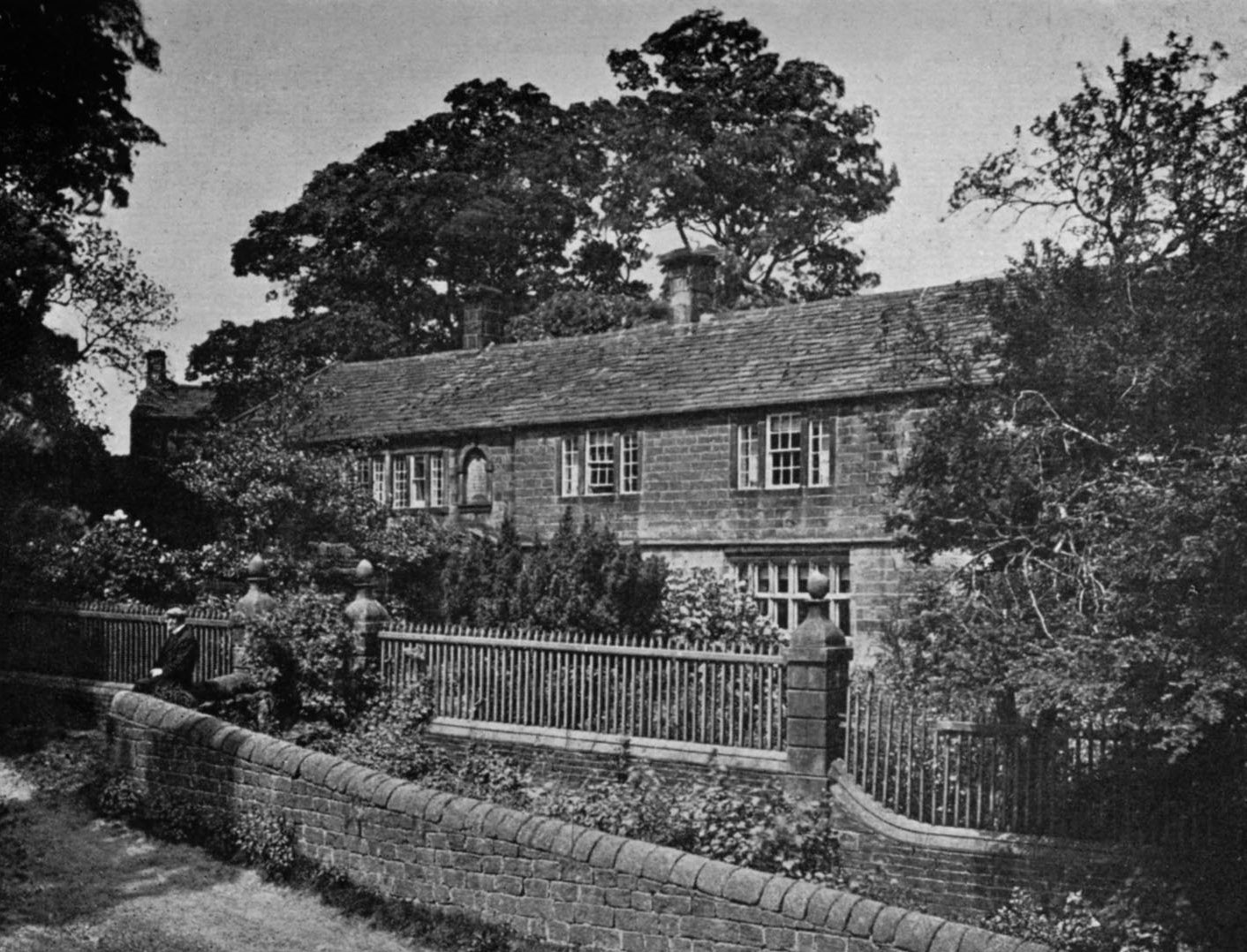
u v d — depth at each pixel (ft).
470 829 35.47
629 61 136.05
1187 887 32.37
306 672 49.47
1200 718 29.60
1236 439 31.04
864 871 37.76
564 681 45.68
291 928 33.88
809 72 131.85
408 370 107.86
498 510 91.35
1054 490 35.70
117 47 81.05
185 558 70.90
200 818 41.16
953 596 37.09
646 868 32.96
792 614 76.48
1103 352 35.27
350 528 76.18
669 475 82.38
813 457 76.13
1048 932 33.35
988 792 36.60
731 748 41.42
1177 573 29.14
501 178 137.90
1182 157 34.76
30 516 71.46
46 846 38.96
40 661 58.39
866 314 81.30
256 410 96.07
